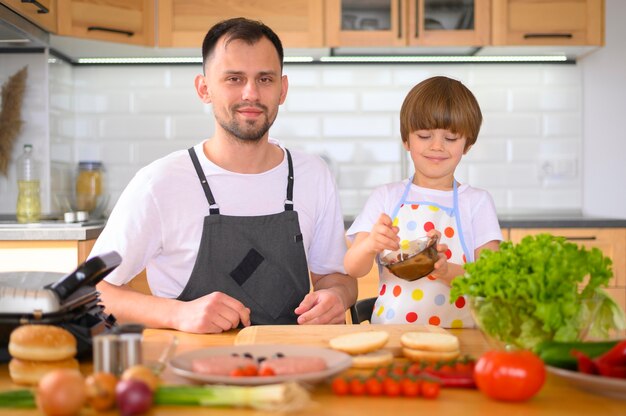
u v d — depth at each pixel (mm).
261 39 1775
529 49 3609
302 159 1980
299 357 1083
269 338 1385
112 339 1008
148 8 3439
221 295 1583
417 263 1582
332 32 3488
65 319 1235
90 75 3781
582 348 1090
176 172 1852
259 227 1830
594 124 3824
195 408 947
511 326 1182
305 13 3484
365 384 1018
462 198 2078
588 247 3221
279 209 1895
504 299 1171
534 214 3830
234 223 1814
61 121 3590
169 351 1126
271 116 1821
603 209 3838
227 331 1578
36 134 3406
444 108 1974
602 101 3811
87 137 3793
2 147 3381
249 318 1685
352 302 1903
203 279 1804
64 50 3541
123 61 3766
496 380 979
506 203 3844
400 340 1302
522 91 3830
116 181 3793
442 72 3822
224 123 1807
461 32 3506
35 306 1194
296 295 1857
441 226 2041
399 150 3826
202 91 1961
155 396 931
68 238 2873
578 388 1053
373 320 1999
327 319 1678
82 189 3549
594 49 3629
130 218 1811
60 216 3420
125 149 3789
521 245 1219
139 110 3785
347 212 3783
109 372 1003
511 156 3842
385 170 3826
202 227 1824
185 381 1084
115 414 926
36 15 3043
